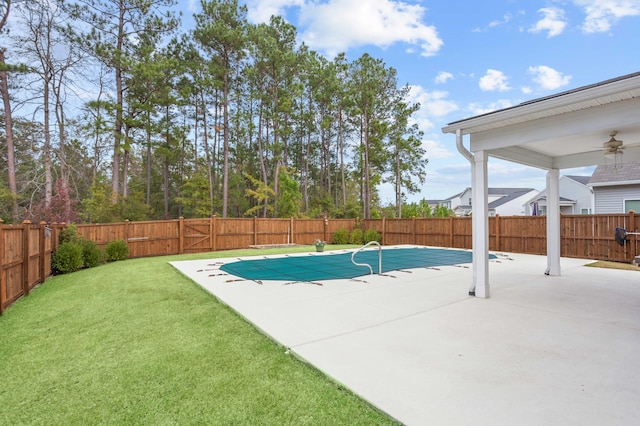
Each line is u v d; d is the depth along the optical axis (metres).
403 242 16.89
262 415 2.34
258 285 6.68
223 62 22.22
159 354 3.42
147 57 18.53
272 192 23.98
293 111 26.23
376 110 25.20
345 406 2.42
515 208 31.88
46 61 17.14
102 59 17.67
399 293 5.91
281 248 15.38
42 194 17.70
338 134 29.67
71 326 4.46
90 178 21.39
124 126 19.94
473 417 2.22
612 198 14.20
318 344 3.54
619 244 9.74
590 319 4.33
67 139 18.97
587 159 6.92
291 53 23.38
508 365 3.00
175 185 29.06
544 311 4.72
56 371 3.16
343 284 6.75
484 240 5.55
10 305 5.65
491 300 5.37
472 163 5.68
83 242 9.83
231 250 15.00
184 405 2.50
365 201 24.47
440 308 4.92
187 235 14.16
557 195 7.59
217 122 27.28
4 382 2.99
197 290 6.32
